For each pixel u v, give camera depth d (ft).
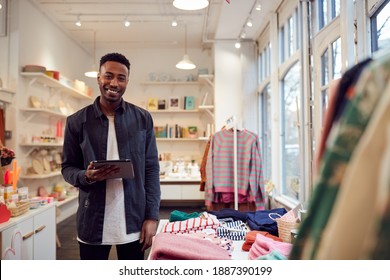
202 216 6.48
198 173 19.07
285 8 12.94
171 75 22.13
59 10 15.97
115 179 5.25
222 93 18.21
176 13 16.53
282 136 13.82
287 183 13.33
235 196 9.62
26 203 7.97
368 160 1.34
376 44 6.52
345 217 1.38
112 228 5.17
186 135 20.97
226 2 13.25
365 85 1.47
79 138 5.51
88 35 19.80
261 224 6.15
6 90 12.49
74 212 18.85
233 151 10.25
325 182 1.51
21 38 13.52
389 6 6.04
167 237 4.56
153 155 5.83
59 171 15.66
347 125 1.48
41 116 15.47
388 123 1.31
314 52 9.74
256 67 17.83
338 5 8.49
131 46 22.02
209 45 21.34
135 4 15.46
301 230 1.62
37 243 8.13
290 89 12.81
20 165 13.32
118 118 5.44
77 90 18.07
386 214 1.25
